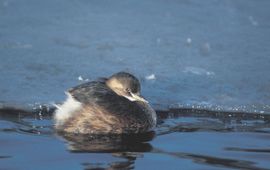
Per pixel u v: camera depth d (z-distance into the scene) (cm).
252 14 1811
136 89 1178
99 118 1133
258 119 1226
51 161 980
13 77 1381
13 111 1230
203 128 1169
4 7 1823
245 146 1061
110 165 964
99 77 1330
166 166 960
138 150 1039
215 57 1533
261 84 1377
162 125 1191
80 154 1012
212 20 1770
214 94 1335
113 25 1719
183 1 1909
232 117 1234
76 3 1873
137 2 1894
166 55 1541
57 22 1730
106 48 1568
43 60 1480
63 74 1408
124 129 1134
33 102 1265
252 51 1562
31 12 1792
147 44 1603
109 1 1898
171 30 1697
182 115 1245
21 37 1622
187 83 1388
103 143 1078
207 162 978
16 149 1036
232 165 964
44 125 1172
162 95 1329
